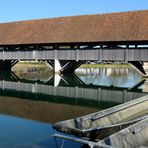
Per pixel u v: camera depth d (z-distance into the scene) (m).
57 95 14.43
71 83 20.05
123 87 17.94
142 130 5.70
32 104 11.49
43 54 23.61
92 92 15.67
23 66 39.88
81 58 21.50
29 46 24.61
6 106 10.84
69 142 6.38
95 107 11.09
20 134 7.04
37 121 8.34
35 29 24.27
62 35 21.88
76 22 22.70
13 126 7.77
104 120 6.88
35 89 16.62
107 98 13.55
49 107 10.84
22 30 25.00
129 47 19.50
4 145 6.21
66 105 11.45
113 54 20.11
